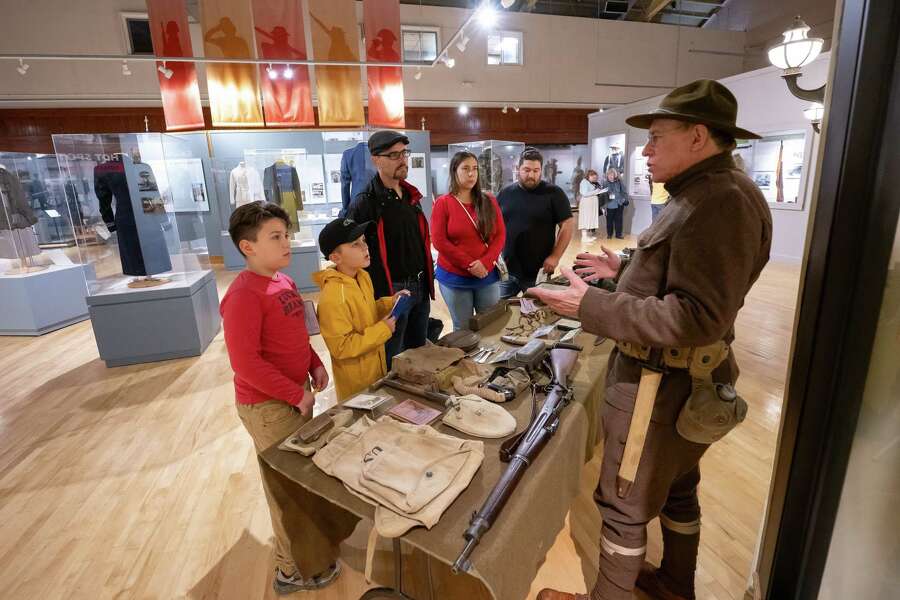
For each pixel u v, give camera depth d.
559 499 1.21
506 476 1.01
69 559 1.86
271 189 6.80
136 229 4.01
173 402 3.27
